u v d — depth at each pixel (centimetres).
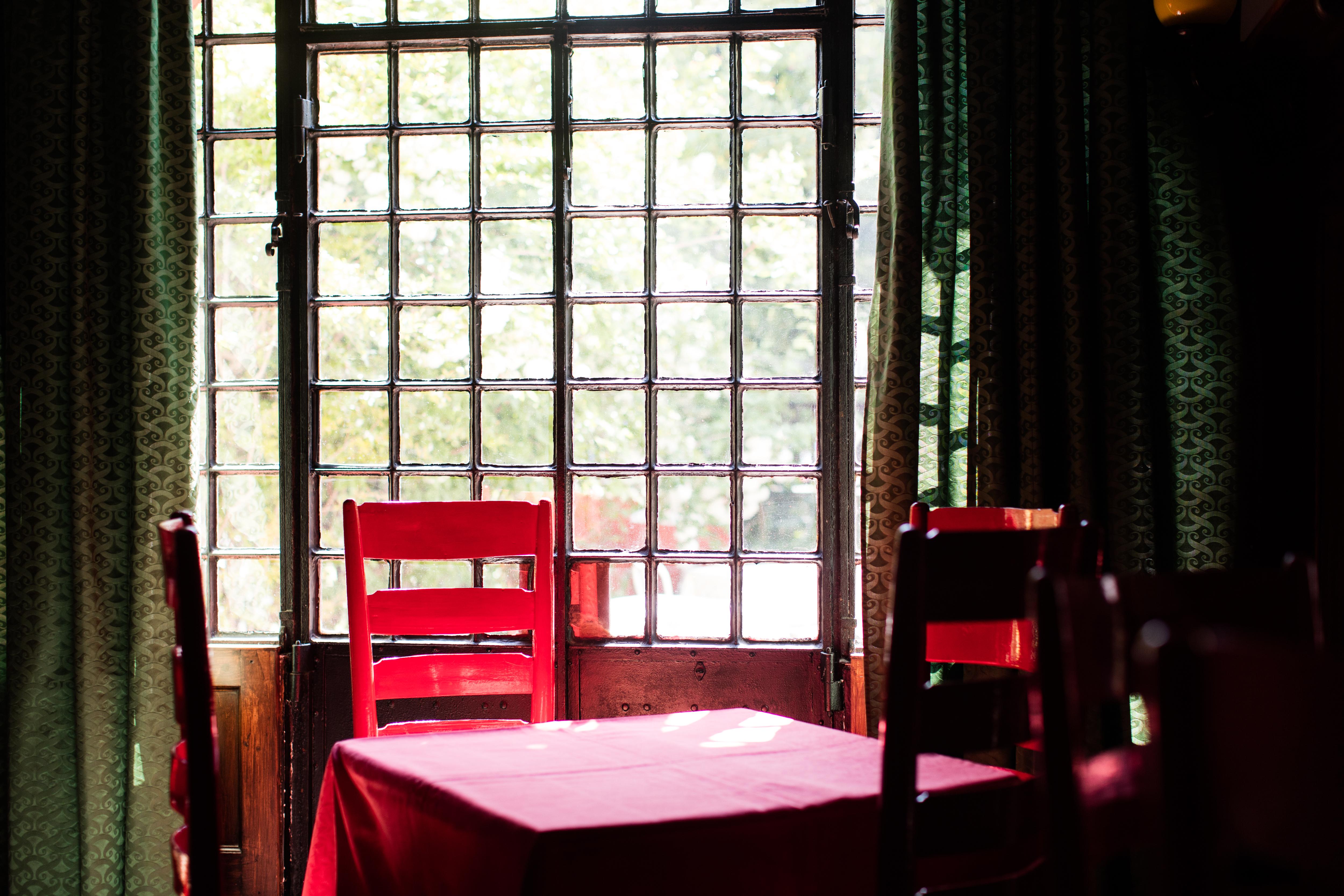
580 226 268
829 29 259
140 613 247
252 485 275
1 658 257
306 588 267
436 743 153
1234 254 234
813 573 261
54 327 251
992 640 188
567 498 264
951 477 244
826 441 258
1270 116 232
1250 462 233
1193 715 63
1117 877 215
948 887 110
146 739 246
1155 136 237
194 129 257
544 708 215
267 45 276
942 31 242
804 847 114
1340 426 210
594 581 265
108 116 253
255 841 263
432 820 122
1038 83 232
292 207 269
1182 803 63
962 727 111
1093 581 87
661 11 266
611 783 126
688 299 264
